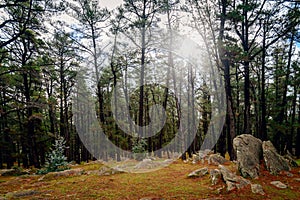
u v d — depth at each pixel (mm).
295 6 10297
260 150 7117
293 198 4730
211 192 5293
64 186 6539
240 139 7184
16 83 14773
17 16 10938
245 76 11250
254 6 9414
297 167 7395
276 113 17203
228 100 10953
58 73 16703
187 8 13289
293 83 14797
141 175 7625
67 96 16453
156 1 12648
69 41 15055
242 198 4758
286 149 18625
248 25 10695
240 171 6316
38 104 11258
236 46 9289
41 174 9500
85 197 5320
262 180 5855
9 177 9547
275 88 18234
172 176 7352
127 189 5926
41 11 10461
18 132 13867
